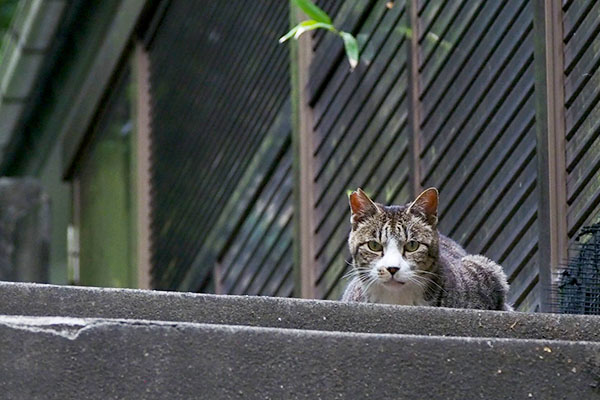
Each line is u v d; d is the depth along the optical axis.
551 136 9.63
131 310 7.05
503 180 10.35
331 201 12.68
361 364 6.39
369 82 12.34
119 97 18.12
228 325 6.75
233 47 15.07
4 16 23.55
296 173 13.09
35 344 6.22
